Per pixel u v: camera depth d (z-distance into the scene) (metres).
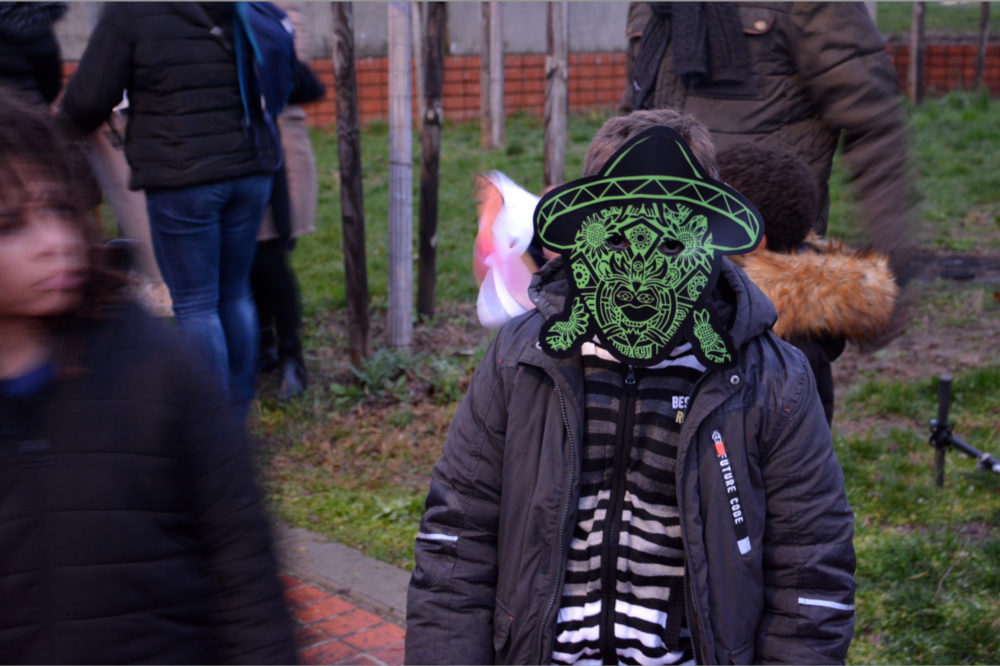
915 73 15.89
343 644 3.48
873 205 3.06
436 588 1.87
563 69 6.32
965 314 7.25
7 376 1.49
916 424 5.52
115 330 1.54
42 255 1.45
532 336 1.84
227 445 1.56
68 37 11.79
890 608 3.60
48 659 1.44
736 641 1.72
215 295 4.58
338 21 5.76
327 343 6.84
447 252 8.98
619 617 1.79
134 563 1.47
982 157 12.41
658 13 3.53
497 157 12.89
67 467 1.46
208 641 1.58
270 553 1.60
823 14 3.15
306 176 5.78
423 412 5.70
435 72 6.75
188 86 4.26
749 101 3.38
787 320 2.48
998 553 3.91
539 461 1.78
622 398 1.77
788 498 1.75
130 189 4.34
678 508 1.71
